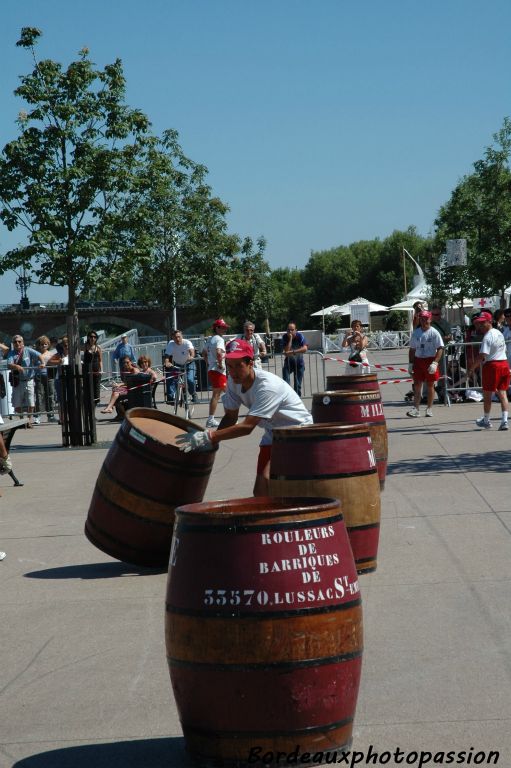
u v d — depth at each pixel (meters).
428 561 7.70
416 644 5.79
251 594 4.14
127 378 20.58
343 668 4.23
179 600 4.27
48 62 16.81
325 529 4.30
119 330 92.44
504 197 33.12
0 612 6.98
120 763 4.43
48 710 5.11
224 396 7.91
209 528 4.23
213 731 4.23
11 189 16.91
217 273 41.69
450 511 9.54
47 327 82.50
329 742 4.25
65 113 16.75
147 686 5.36
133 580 7.72
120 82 17.08
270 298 49.34
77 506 11.02
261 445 8.15
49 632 6.45
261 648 4.12
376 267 115.19
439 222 38.19
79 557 8.59
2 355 21.58
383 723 4.68
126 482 7.82
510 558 7.65
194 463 7.80
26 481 13.07
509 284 33.16
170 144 40.09
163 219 39.34
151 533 7.85
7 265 17.05
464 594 6.75
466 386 20.20
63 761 4.48
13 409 22.20
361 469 7.29
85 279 17.22
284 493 7.25
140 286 41.78
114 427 19.92
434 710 4.80
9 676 5.67
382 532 8.81
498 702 4.86
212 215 41.22
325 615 4.18
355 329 20.50
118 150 17.06
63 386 16.61
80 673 5.64
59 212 17.08
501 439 14.55
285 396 7.65
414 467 12.35
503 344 15.63
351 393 9.73
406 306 58.72
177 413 21.11
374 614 6.42
